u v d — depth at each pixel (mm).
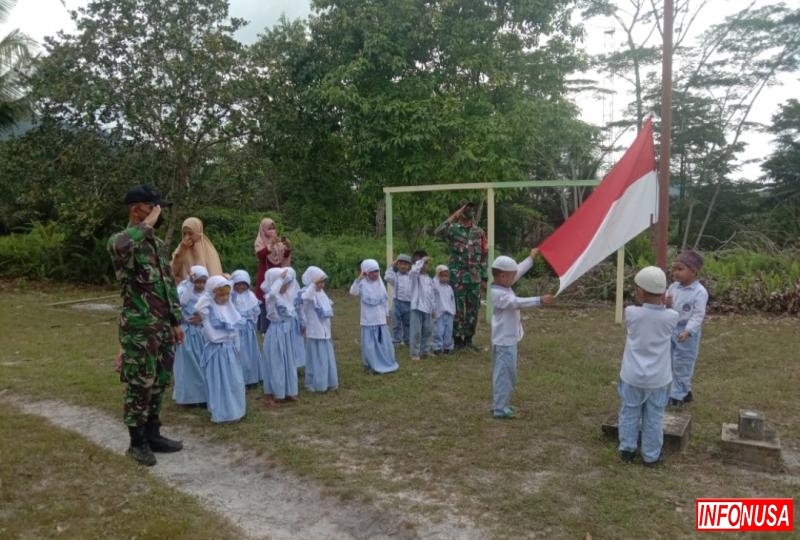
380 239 17594
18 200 14086
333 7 13016
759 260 12562
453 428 5441
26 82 14477
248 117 13023
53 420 5855
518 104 12680
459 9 12562
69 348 8695
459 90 12703
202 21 13195
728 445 4664
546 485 4285
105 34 12555
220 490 4418
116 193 13578
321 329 6605
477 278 8414
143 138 13391
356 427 5539
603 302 12039
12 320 10898
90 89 12289
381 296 7367
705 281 11305
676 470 4535
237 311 6230
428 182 12523
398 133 12000
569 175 26531
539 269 14172
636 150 5500
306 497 4258
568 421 5590
